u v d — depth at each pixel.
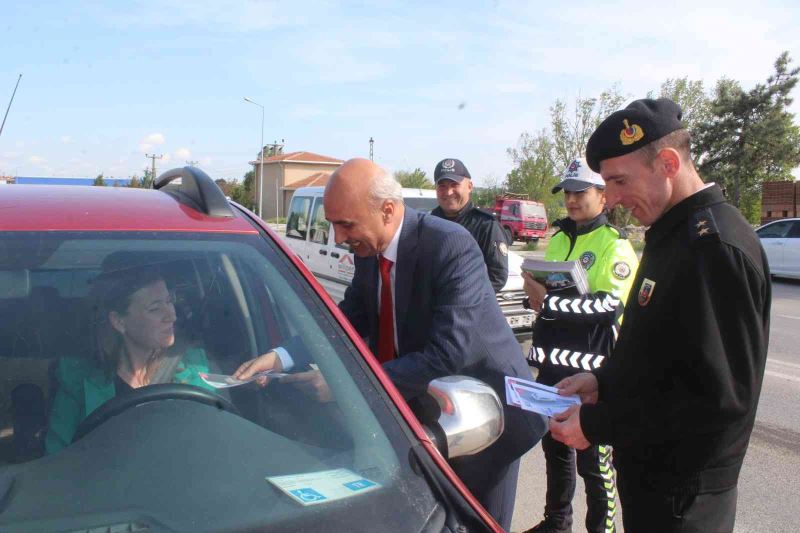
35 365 1.46
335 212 2.22
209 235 1.77
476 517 1.33
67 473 1.29
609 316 2.80
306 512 1.25
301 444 1.44
